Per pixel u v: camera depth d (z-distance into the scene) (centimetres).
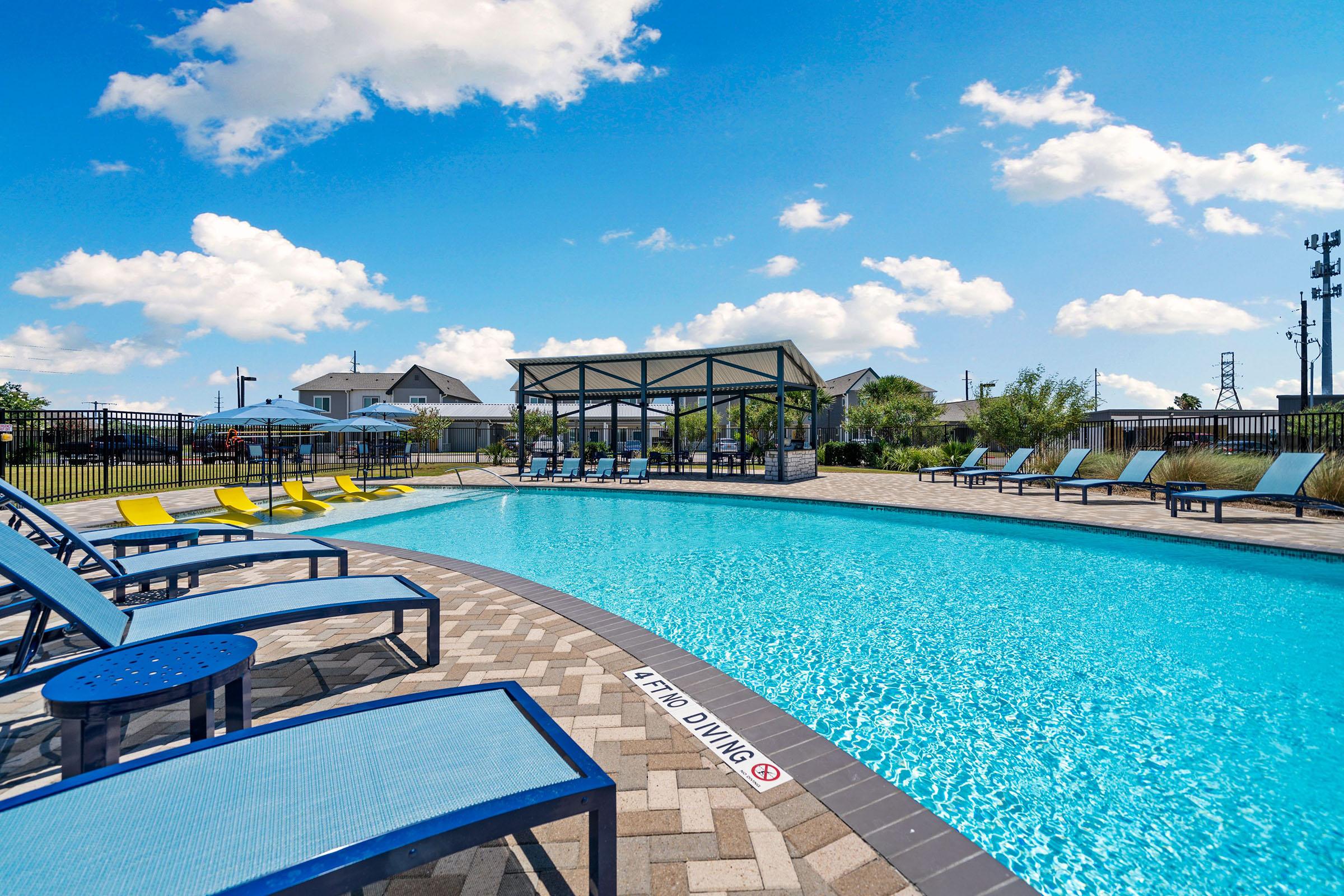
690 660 383
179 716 315
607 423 4094
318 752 178
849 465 2788
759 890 187
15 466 1962
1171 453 1346
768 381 2222
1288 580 670
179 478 1662
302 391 4984
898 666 440
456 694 220
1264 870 234
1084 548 859
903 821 222
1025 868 236
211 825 144
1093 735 338
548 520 1187
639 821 221
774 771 255
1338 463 1039
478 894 186
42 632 295
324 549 504
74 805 151
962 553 834
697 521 1166
